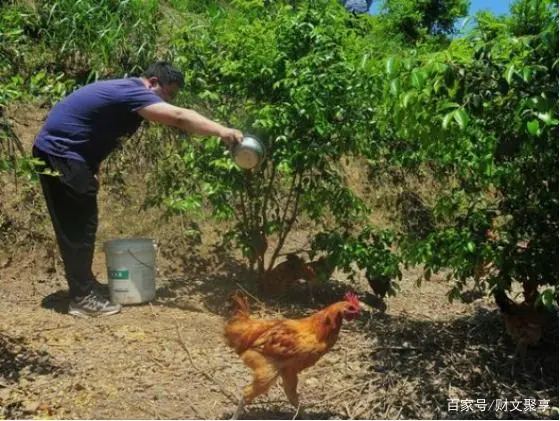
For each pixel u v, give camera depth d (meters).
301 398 4.43
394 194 9.60
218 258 7.79
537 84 3.69
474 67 3.76
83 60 8.55
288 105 5.82
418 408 4.34
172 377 4.66
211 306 6.38
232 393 4.44
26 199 7.43
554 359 5.10
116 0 8.40
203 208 8.09
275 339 3.75
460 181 7.61
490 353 5.23
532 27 4.29
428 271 5.29
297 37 6.04
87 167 5.80
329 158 7.13
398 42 10.34
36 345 5.11
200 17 9.38
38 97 5.68
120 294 6.18
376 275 6.21
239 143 5.30
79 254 5.82
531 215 4.81
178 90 6.11
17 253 7.16
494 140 4.26
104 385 4.48
